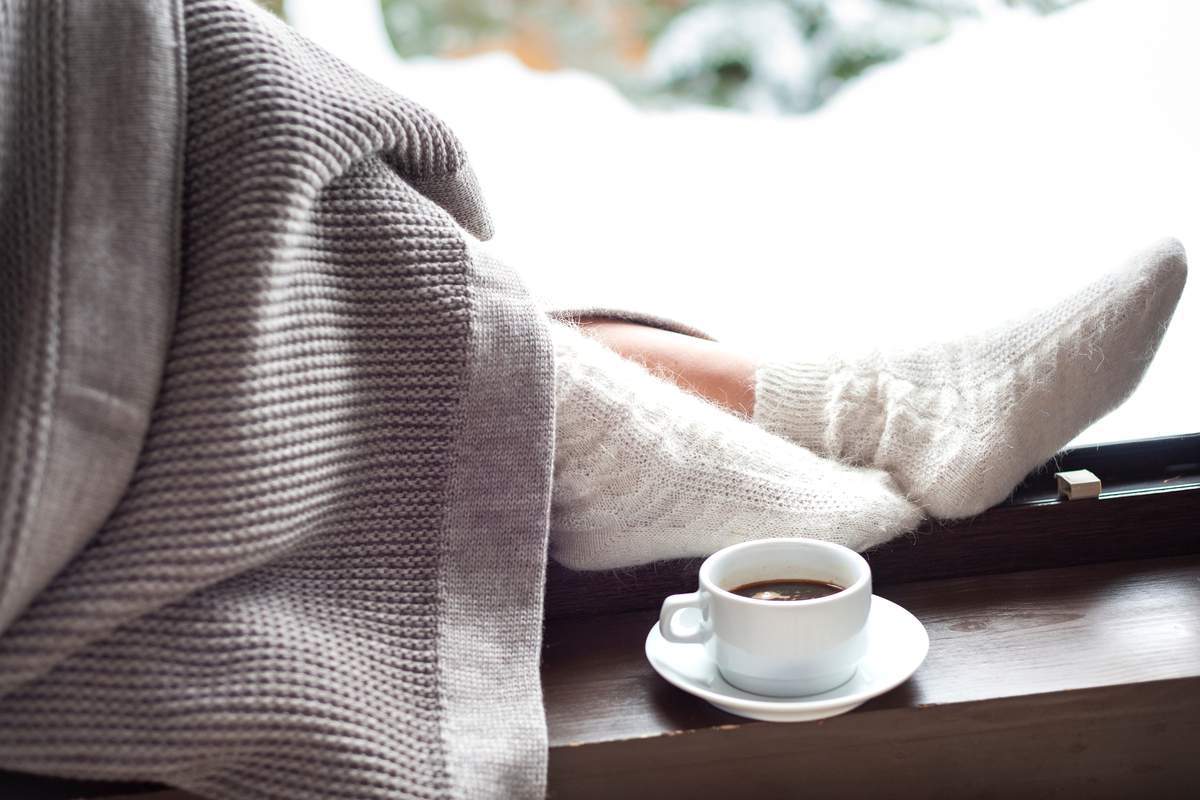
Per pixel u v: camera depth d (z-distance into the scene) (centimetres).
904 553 117
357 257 102
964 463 114
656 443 110
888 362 118
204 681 94
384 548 102
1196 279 143
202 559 95
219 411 95
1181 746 104
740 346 123
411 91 164
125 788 98
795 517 111
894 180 161
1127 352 116
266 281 96
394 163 106
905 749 103
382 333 103
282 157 97
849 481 114
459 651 102
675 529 111
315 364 99
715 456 111
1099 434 124
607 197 156
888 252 149
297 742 95
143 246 94
